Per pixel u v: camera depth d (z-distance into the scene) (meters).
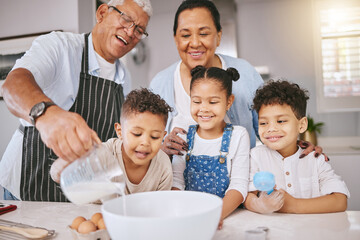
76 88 1.32
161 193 0.64
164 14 3.18
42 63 1.12
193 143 1.15
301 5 2.92
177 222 0.47
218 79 1.06
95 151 0.61
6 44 2.60
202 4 1.22
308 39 2.93
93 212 0.89
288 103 1.02
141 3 1.32
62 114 0.68
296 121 1.04
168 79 1.40
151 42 3.22
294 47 2.96
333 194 0.93
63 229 0.74
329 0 2.86
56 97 1.28
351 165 2.42
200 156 1.10
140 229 0.47
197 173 1.10
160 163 1.02
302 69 2.95
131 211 0.61
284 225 0.76
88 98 1.35
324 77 2.92
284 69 2.98
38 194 1.28
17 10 2.60
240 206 1.02
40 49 1.18
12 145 1.33
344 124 2.91
